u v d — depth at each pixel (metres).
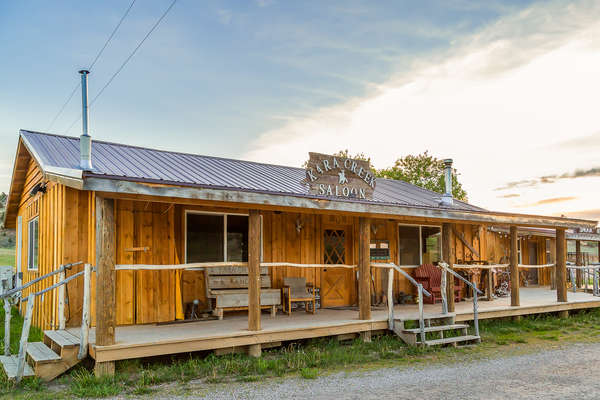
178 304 9.60
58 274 9.16
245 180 10.35
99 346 6.74
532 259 21.44
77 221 9.16
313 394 6.11
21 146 12.06
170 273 9.59
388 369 7.60
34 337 9.63
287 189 9.95
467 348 9.46
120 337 7.54
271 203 8.41
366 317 9.80
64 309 8.84
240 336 8.03
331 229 12.80
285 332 8.56
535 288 19.47
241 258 11.10
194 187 7.50
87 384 6.43
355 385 6.58
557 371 7.49
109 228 6.91
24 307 13.46
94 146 10.96
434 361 8.23
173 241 9.70
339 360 8.09
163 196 7.27
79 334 8.02
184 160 11.70
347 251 13.06
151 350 7.14
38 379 6.69
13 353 8.12
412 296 14.16
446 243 11.23
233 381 6.77
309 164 9.54
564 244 14.25
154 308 9.30
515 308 12.45
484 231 16.78
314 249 12.31
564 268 14.13
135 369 7.19
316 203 9.02
